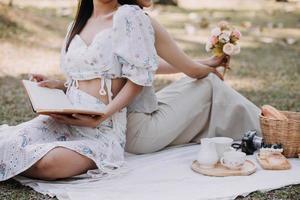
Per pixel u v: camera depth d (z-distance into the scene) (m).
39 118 3.22
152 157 3.43
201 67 3.56
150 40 3.22
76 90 3.25
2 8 7.65
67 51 3.31
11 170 3.02
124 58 3.14
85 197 2.83
